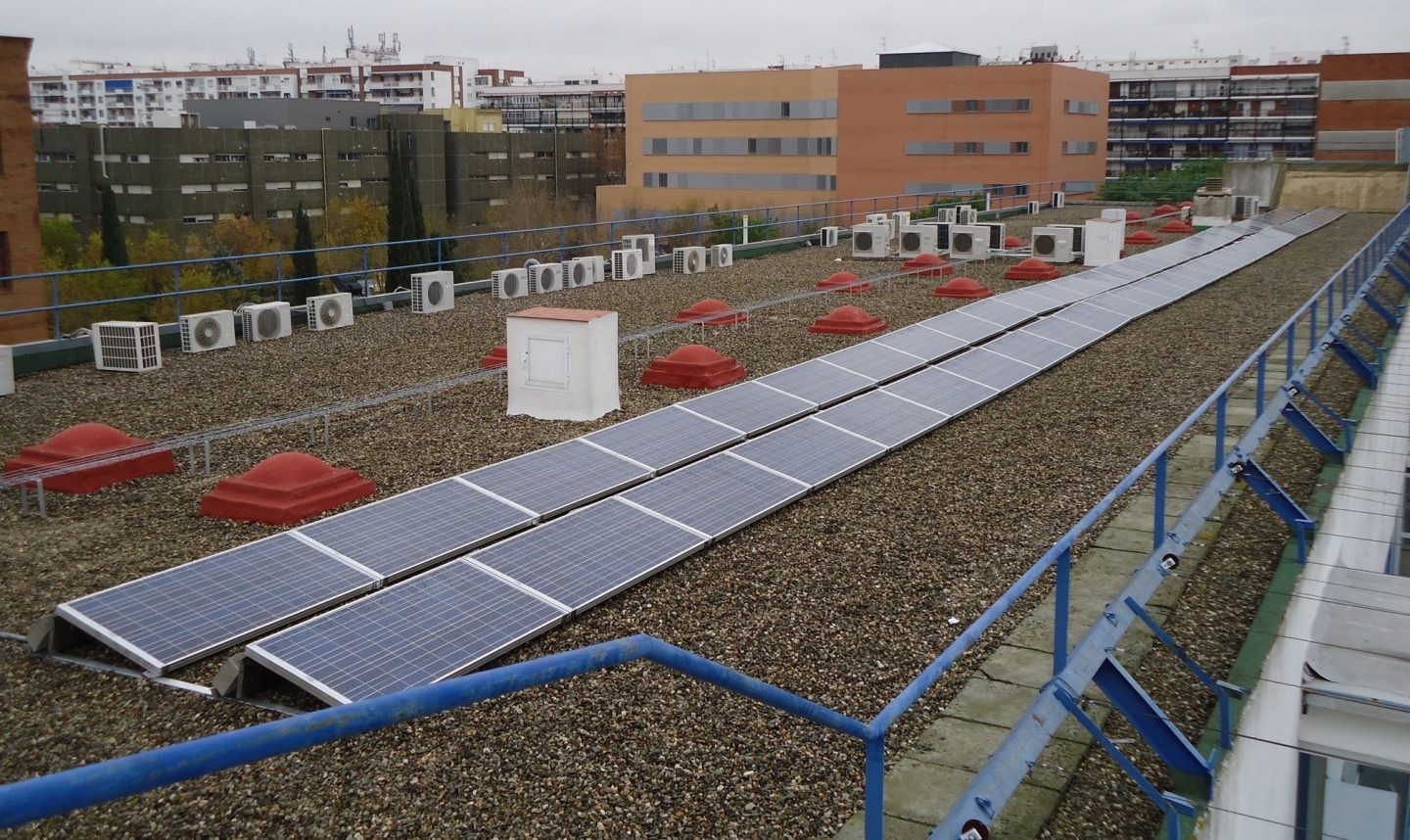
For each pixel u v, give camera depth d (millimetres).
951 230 29938
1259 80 124938
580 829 5445
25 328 36250
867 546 9281
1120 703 6094
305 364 16828
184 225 94062
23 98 35281
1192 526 8109
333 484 10203
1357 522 11156
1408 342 14938
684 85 97000
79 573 8688
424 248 57750
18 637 7516
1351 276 17328
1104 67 142750
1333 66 83750
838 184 90938
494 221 111062
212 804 5664
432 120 113125
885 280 26094
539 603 7676
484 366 16156
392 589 7547
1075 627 7656
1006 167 83812
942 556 9070
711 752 6164
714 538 9172
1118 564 8766
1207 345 17672
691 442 11539
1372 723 7973
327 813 5582
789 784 5855
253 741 2189
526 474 10188
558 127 166250
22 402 14523
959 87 84500
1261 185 47281
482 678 2756
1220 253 29391
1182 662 7082
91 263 73375
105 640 7016
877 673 7117
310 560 8172
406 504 9250
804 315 20812
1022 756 5105
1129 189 52344
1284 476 10688
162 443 11297
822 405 13445
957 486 10859
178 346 18578
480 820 5520
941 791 5742
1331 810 8102
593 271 26281
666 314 21203
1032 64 84500
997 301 20750
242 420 13258
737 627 7773
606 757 6105
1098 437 12477
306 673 6477
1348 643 8562
